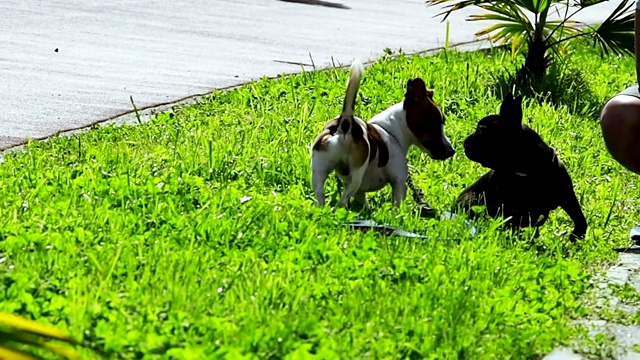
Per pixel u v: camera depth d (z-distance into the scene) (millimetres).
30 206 8320
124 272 7004
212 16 21375
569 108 14867
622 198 10508
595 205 10016
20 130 11930
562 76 16062
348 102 8461
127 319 6109
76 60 16031
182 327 6066
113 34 18516
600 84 16750
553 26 15992
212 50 17703
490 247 8094
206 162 10266
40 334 4199
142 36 18547
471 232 8453
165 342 5742
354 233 8250
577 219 8906
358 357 6012
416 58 17062
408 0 26781
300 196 9320
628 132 9375
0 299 6234
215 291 6746
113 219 8070
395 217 8750
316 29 20922
